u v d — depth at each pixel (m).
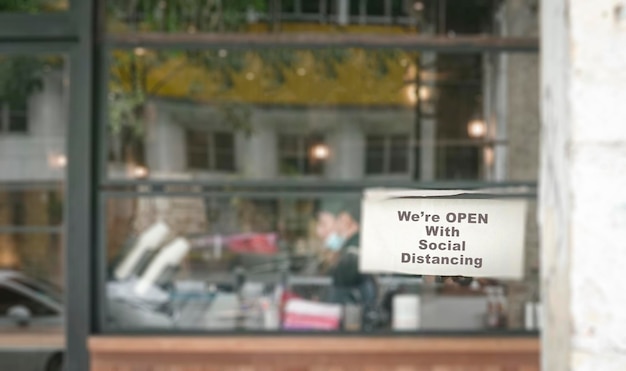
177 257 5.37
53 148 5.42
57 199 5.41
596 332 3.20
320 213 5.34
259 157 5.35
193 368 5.27
